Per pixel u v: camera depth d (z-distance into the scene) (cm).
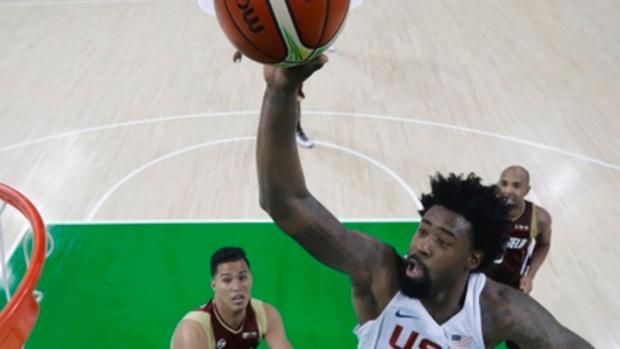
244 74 748
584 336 365
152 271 412
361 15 956
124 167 548
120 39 881
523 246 320
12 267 405
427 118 634
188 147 581
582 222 471
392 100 674
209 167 546
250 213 477
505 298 152
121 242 442
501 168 543
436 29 899
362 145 580
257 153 140
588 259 430
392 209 481
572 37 865
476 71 752
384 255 153
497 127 616
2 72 768
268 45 133
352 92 693
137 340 357
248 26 133
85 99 688
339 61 779
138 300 387
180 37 883
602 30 891
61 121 637
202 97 686
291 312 378
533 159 558
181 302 385
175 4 1036
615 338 363
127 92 703
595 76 736
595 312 383
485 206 144
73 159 563
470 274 155
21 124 631
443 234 146
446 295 151
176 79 736
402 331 156
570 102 670
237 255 283
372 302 155
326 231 146
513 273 325
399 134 602
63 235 451
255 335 302
